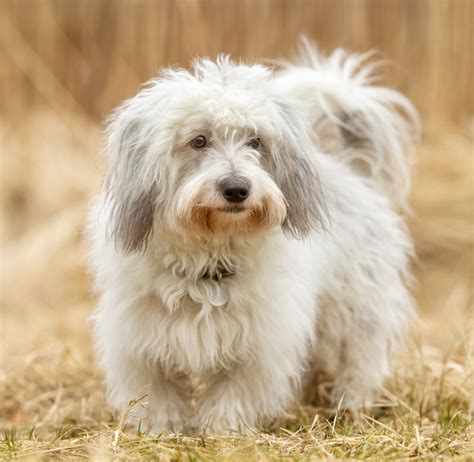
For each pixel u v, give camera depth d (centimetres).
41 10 1546
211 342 672
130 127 671
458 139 1373
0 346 1025
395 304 842
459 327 1038
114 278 678
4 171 1457
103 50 1534
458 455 597
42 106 1541
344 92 823
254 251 671
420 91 1428
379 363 812
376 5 1438
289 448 603
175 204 649
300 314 696
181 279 670
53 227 1355
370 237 799
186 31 1471
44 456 589
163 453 584
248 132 660
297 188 680
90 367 905
